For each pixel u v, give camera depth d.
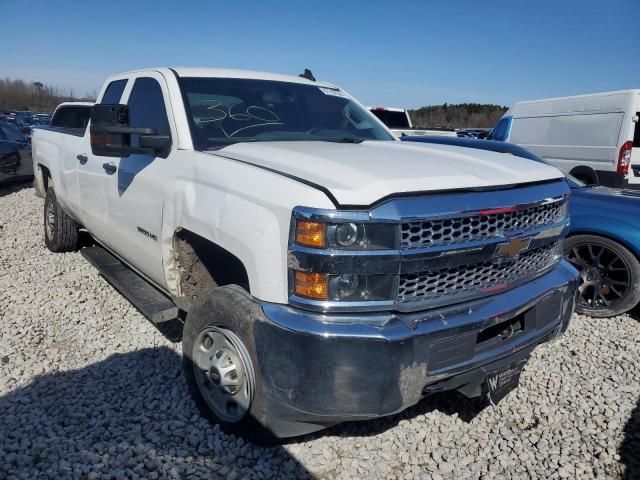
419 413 3.30
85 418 3.11
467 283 2.61
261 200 2.55
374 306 2.36
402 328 2.33
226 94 3.73
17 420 3.07
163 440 2.92
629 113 9.52
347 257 2.29
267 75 4.20
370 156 2.90
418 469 2.81
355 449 2.94
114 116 3.32
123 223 3.97
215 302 2.78
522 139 11.84
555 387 3.67
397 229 2.32
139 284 4.10
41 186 6.50
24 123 36.53
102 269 4.53
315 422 2.56
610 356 4.14
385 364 2.29
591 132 10.23
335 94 4.44
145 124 3.82
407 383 2.36
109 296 5.00
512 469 2.85
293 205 2.39
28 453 2.78
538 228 2.87
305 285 2.35
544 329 2.94
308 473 2.73
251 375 2.64
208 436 2.94
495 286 2.69
